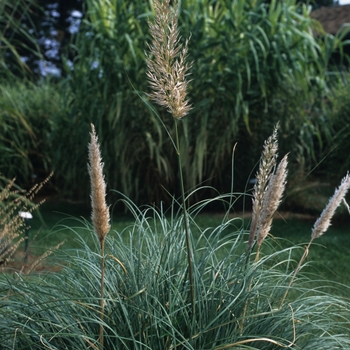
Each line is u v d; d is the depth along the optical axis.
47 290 2.64
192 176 9.33
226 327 2.49
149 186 9.84
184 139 9.32
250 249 2.65
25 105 12.49
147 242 2.91
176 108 2.14
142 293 2.54
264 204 2.56
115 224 8.25
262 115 9.63
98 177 2.20
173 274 2.70
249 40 9.04
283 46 9.34
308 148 9.55
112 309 2.50
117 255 2.85
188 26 9.39
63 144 10.47
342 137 8.70
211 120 9.45
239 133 9.76
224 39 9.15
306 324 2.62
